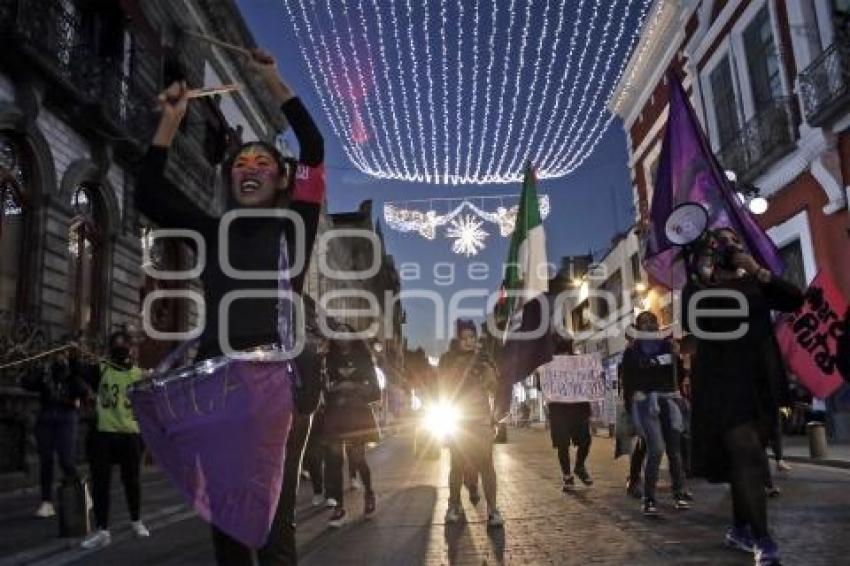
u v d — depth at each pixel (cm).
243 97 2553
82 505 692
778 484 884
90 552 644
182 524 809
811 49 1658
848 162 1570
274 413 243
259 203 278
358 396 756
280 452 244
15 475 1156
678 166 695
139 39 1709
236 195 279
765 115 1789
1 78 1277
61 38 1388
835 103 1501
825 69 1541
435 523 711
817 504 709
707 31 2206
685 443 862
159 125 288
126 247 1691
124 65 1689
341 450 737
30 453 1205
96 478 686
